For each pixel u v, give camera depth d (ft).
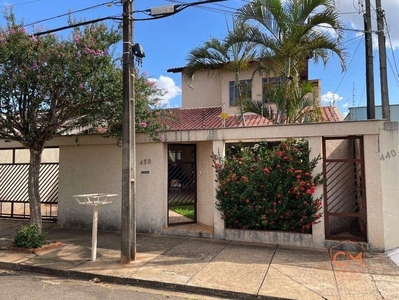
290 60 31.27
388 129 23.35
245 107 34.45
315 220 23.76
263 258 21.45
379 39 31.81
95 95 23.73
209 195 29.07
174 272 19.07
